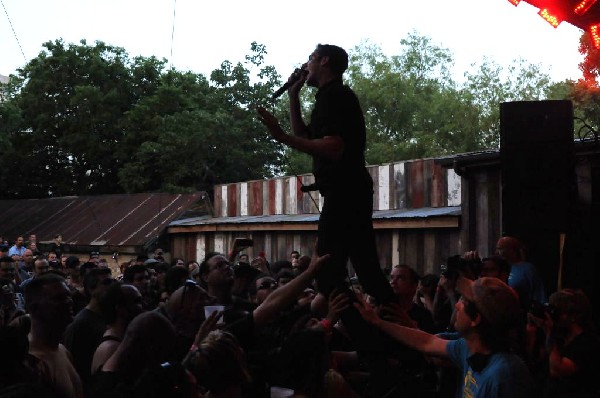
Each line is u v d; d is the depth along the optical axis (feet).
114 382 14.64
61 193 124.47
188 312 19.21
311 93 124.77
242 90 113.19
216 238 78.95
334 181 16.40
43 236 97.04
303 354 13.61
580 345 19.71
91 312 22.35
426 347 16.42
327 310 17.69
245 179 109.29
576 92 87.40
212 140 106.93
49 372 17.30
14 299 31.73
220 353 12.71
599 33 35.35
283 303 16.61
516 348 17.08
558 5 34.88
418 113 129.39
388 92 129.29
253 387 15.78
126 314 18.90
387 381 17.21
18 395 12.80
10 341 13.97
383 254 57.77
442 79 139.13
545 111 32.22
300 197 74.13
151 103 115.96
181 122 108.37
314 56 16.65
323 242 16.74
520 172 32.24
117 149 117.91
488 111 127.44
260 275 29.48
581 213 36.47
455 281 22.84
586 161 37.24
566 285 32.86
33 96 121.80
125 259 86.84
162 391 12.94
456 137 126.00
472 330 14.85
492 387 14.33
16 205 109.09
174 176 106.22
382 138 128.47
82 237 91.97
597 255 34.71
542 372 21.59
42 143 122.72
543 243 32.01
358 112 16.48
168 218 87.66
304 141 15.79
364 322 17.12
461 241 50.06
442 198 58.23
